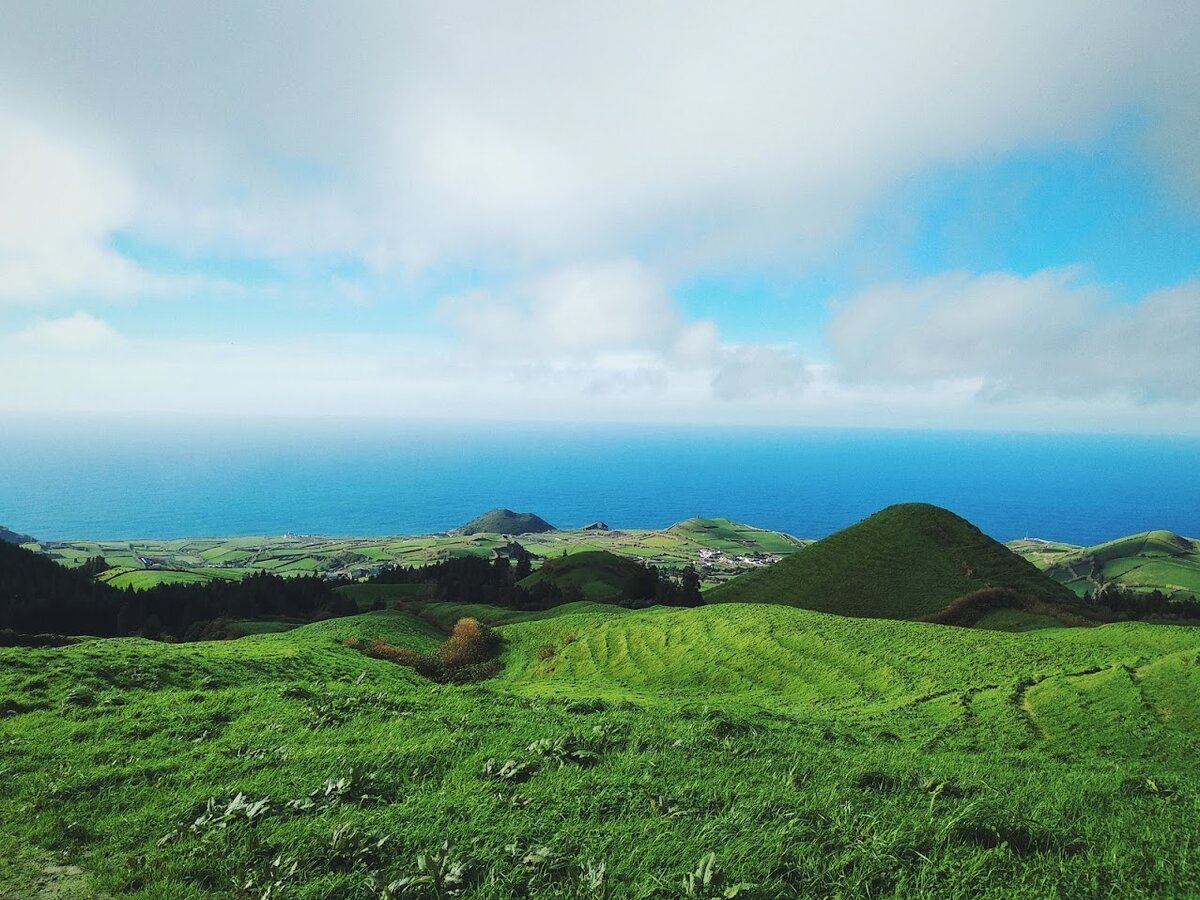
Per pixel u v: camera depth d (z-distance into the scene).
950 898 8.51
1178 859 9.54
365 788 12.97
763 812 11.29
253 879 9.32
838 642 50.31
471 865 9.47
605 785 12.80
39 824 12.02
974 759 21.23
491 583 173.88
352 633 75.44
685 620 68.12
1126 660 37.28
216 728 19.17
